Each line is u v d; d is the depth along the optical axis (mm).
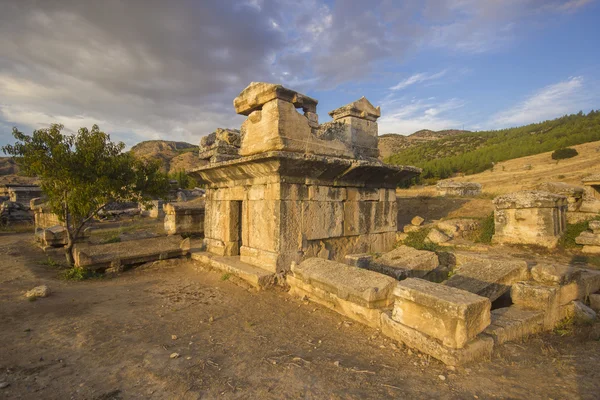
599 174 9930
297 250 7211
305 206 7340
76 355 3777
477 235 9727
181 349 3957
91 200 8062
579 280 4836
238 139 10688
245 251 7883
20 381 3197
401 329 3949
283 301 5824
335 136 8617
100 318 4969
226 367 3496
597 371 3252
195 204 13969
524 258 7539
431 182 46500
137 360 3664
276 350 3910
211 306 5656
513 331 3943
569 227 8633
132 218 21281
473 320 3490
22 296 5938
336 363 3520
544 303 4348
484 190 25812
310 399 2893
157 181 9102
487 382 3092
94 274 7812
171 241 9273
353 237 8430
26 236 15406
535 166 42594
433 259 6621
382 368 3422
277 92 6848
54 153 7566
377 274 4957
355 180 8273
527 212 8492
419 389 3010
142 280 7520
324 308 5355
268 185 7191
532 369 3324
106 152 8531
